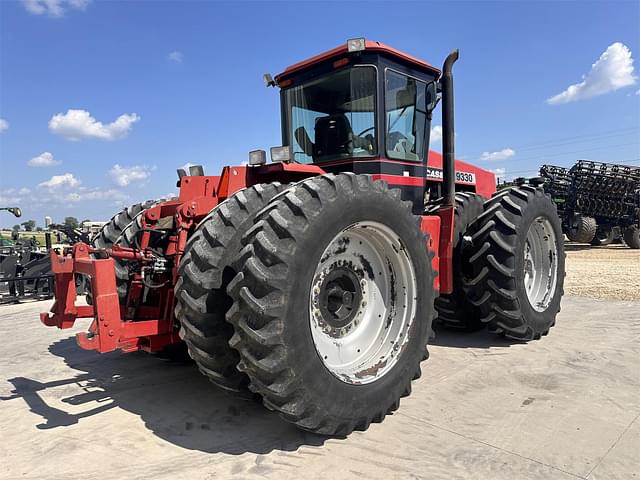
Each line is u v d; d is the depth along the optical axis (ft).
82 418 9.92
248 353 7.66
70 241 25.75
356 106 12.87
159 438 8.92
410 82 13.76
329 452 8.25
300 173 10.95
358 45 11.98
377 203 9.33
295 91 14.15
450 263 13.48
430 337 10.71
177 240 9.96
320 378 8.09
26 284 27.30
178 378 12.33
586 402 10.13
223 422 9.57
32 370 13.25
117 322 8.74
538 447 8.30
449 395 10.68
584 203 54.24
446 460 7.91
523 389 10.96
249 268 7.53
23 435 9.18
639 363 12.59
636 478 7.33
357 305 9.94
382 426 9.20
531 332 14.61
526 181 17.80
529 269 15.76
